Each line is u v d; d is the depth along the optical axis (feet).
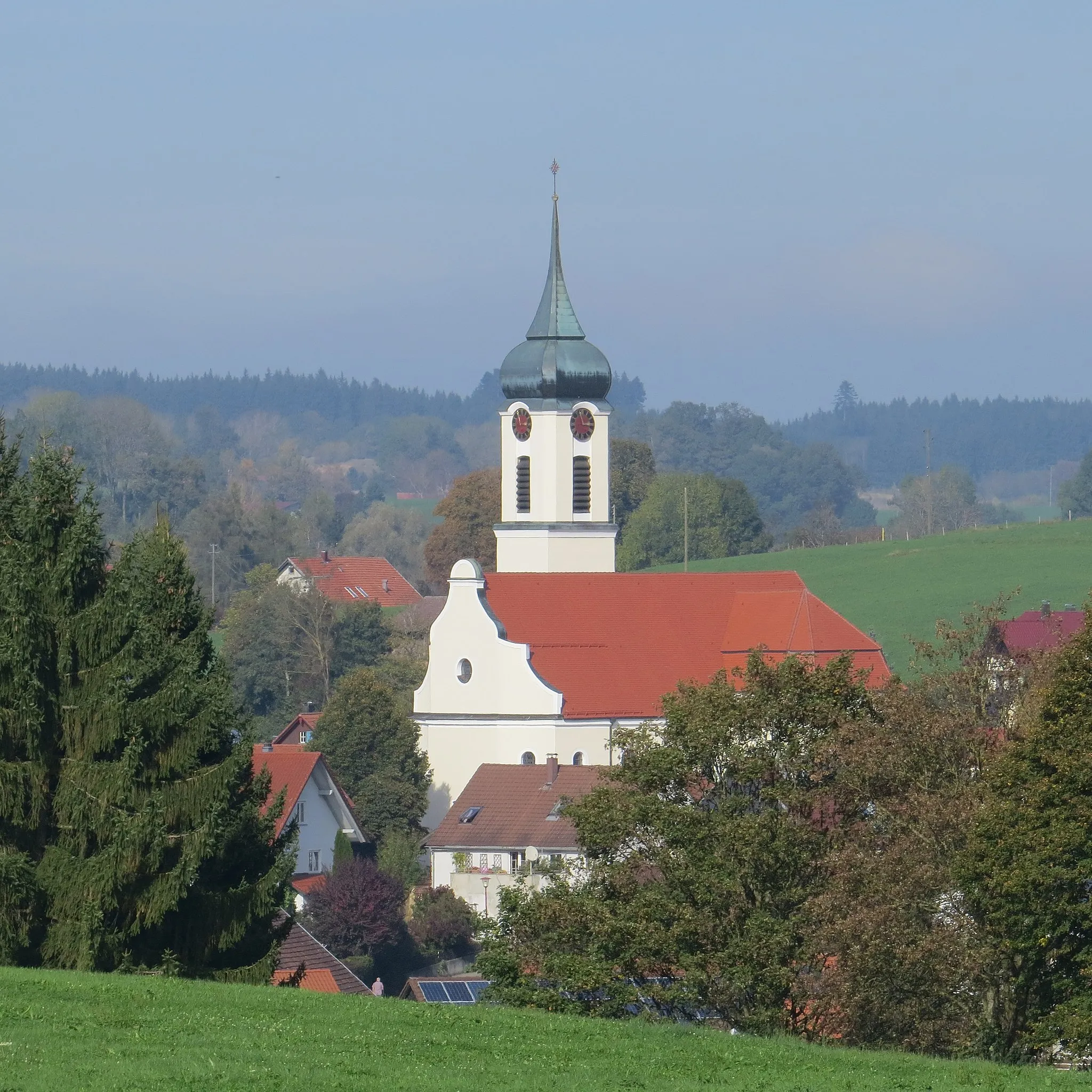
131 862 594.65
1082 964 566.77
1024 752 585.22
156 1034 469.98
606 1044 508.94
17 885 588.91
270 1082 423.23
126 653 620.08
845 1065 503.20
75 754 615.16
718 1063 492.13
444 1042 492.95
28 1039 453.99
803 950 625.82
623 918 645.10
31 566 627.05
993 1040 592.19
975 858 574.56
